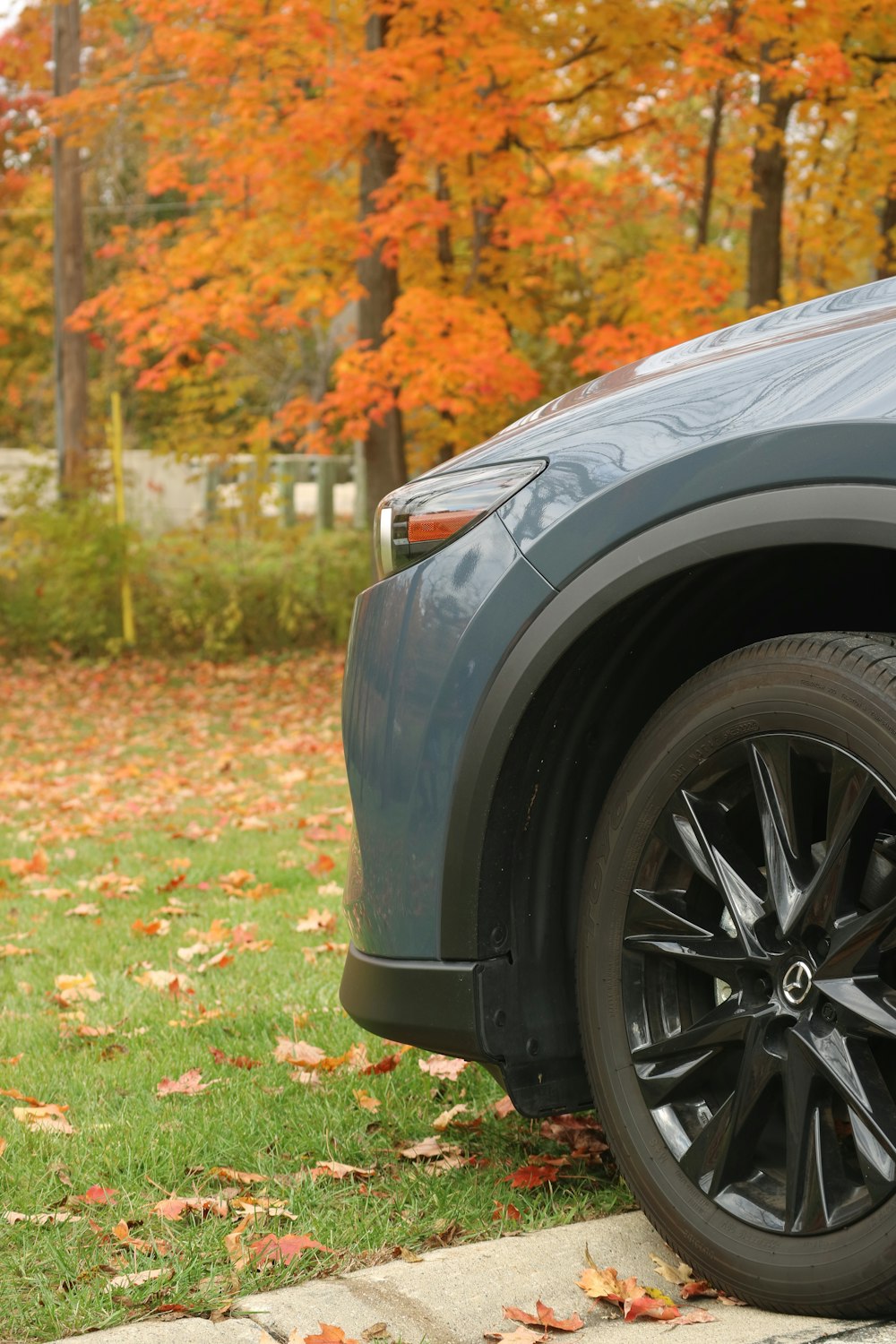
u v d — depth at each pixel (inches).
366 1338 88.2
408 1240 105.3
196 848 275.0
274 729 438.6
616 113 495.5
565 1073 107.5
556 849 106.6
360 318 546.0
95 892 239.9
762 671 91.7
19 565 654.5
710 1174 92.0
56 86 669.9
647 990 98.3
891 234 515.2
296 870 250.7
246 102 474.6
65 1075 146.7
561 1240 101.6
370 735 109.2
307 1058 149.9
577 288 550.0
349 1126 129.8
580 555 96.9
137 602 640.4
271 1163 121.4
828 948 86.6
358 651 112.2
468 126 428.1
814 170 506.3
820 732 88.0
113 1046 157.2
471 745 102.1
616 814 99.9
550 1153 122.5
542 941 106.5
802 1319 86.5
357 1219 108.7
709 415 94.0
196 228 546.9
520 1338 86.5
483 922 103.3
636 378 107.7
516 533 101.3
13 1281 98.8
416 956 106.4
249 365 987.3
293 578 637.9
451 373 422.3
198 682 565.6
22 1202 113.0
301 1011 166.1
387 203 470.9
